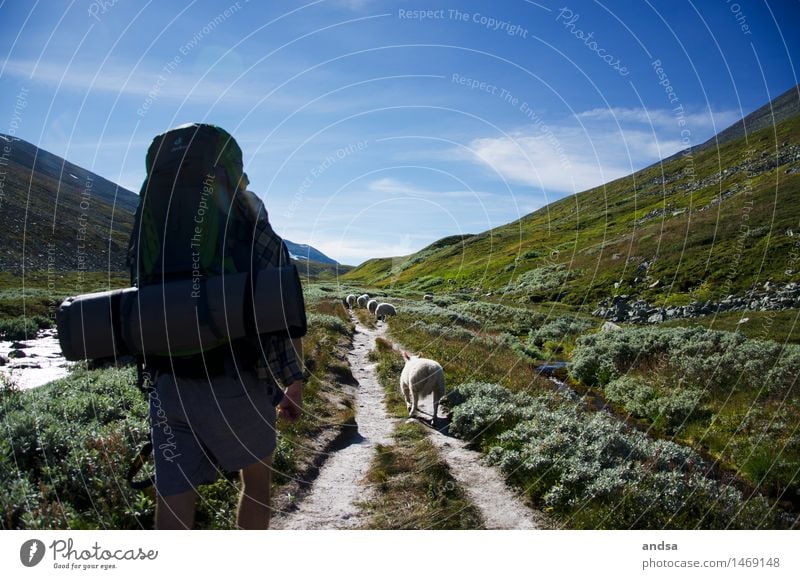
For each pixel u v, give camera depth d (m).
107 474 5.14
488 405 9.42
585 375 15.84
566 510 5.85
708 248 41.09
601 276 43.56
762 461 8.05
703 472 7.34
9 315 27.47
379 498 6.12
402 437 8.79
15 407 7.39
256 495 3.19
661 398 11.79
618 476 6.29
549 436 7.46
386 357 16.31
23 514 4.46
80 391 8.09
